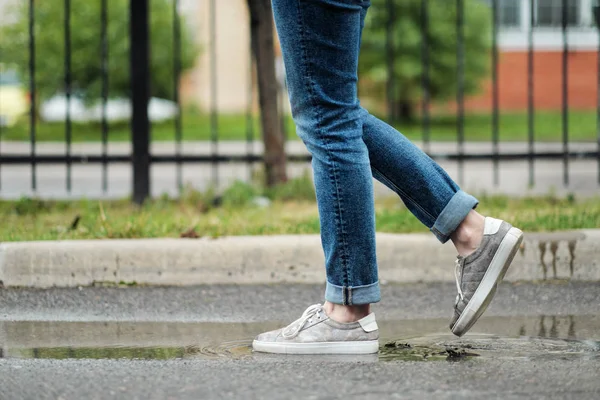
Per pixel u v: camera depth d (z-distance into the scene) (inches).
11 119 794.8
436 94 823.1
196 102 1043.9
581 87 921.5
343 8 126.8
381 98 835.4
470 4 802.2
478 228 134.0
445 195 133.3
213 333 150.6
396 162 132.6
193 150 600.7
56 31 761.0
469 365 122.7
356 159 130.0
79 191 369.7
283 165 286.7
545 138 656.4
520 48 920.3
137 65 274.1
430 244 193.3
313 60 128.1
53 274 189.3
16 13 758.5
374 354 132.0
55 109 796.0
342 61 129.0
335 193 130.4
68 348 139.0
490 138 666.2
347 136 130.0
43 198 291.9
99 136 747.4
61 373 121.0
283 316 164.6
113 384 114.3
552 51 919.7
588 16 912.9
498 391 108.9
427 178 133.0
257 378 116.4
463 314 135.0
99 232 202.8
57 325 157.6
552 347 135.6
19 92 793.6
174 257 190.7
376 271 133.6
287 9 127.6
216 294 182.2
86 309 170.4
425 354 131.3
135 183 274.7
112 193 356.2
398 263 192.9
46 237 201.5
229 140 706.8
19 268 189.2
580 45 918.4
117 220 220.8
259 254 191.5
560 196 280.4
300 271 191.9
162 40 826.8
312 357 130.5
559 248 192.5
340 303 132.6
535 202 264.7
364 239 131.6
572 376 116.0
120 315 165.6
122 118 792.9
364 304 133.0
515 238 132.9
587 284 189.6
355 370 120.3
